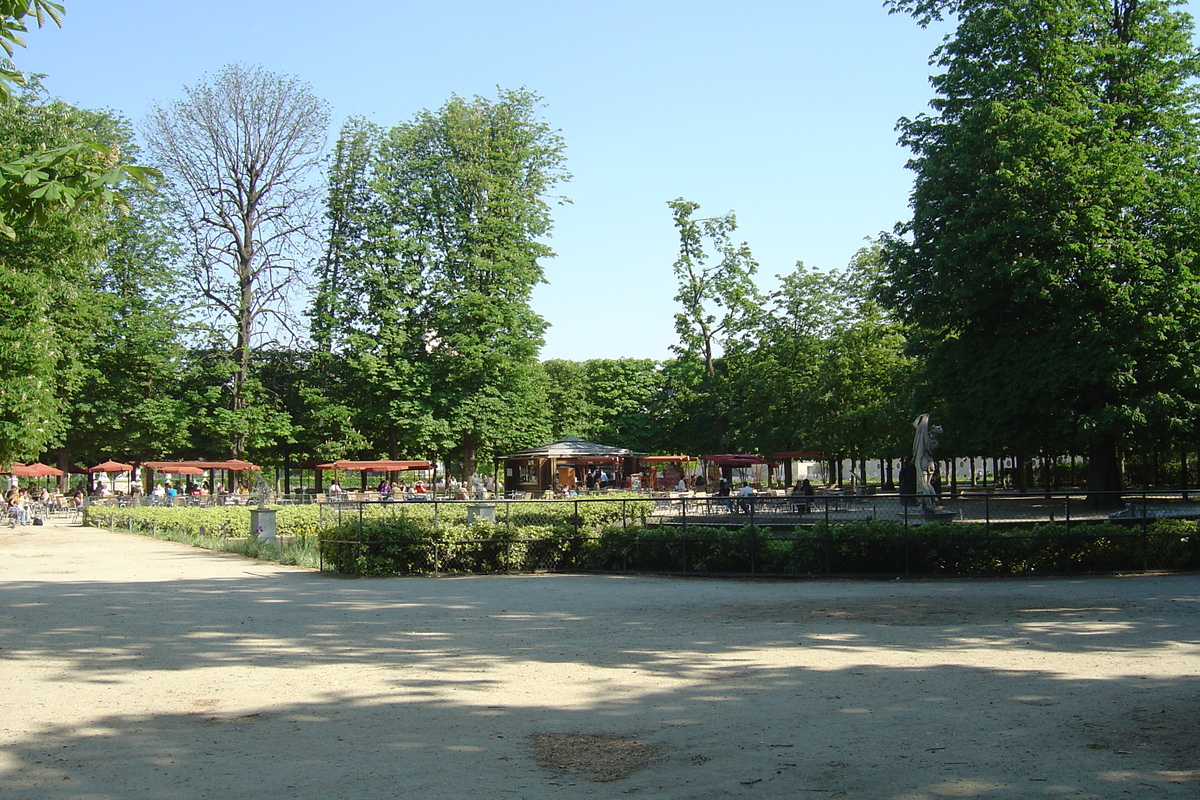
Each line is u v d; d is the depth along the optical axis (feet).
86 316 150.30
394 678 28.04
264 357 175.42
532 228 179.83
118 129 157.48
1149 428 93.71
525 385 175.94
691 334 179.83
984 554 53.98
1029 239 93.04
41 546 87.15
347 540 60.03
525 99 181.57
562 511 74.84
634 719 22.86
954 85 102.37
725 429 199.11
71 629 37.83
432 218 175.01
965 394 100.42
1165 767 18.34
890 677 27.09
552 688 26.40
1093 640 32.50
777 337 174.60
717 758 19.52
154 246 164.55
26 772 19.19
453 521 62.49
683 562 57.21
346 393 173.37
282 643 34.30
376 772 18.92
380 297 171.94
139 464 166.50
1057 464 185.57
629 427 230.27
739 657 30.60
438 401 168.35
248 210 167.02
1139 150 94.68
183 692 26.43
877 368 154.10
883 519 59.52
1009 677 26.76
